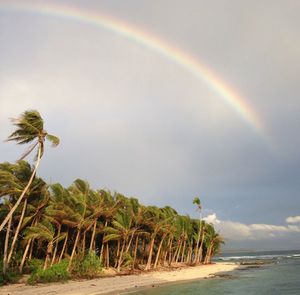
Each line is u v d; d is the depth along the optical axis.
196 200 101.25
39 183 50.66
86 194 57.84
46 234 47.22
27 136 42.75
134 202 67.19
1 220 48.38
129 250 73.00
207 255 103.75
